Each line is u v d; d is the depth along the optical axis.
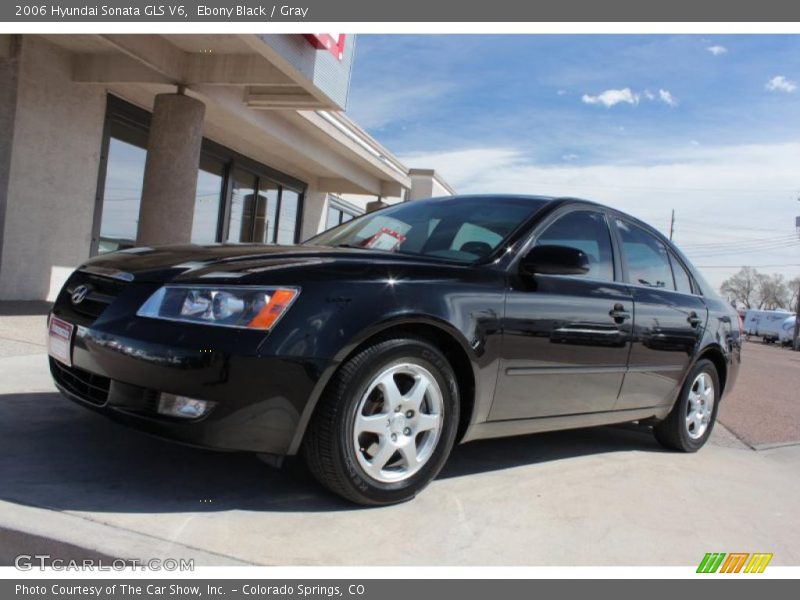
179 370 2.45
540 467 3.82
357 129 15.24
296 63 7.90
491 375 3.12
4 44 7.98
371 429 2.75
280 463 2.64
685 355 4.43
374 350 2.70
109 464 2.99
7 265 8.34
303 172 16.64
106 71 8.86
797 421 6.66
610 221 4.13
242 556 2.30
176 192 8.79
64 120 8.92
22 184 8.41
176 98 8.70
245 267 2.70
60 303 3.06
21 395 3.95
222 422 2.47
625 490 3.56
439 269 3.05
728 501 3.56
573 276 3.65
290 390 2.52
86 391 2.85
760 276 85.56
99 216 9.84
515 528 2.84
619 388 3.92
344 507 2.81
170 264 2.81
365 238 3.85
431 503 3.01
